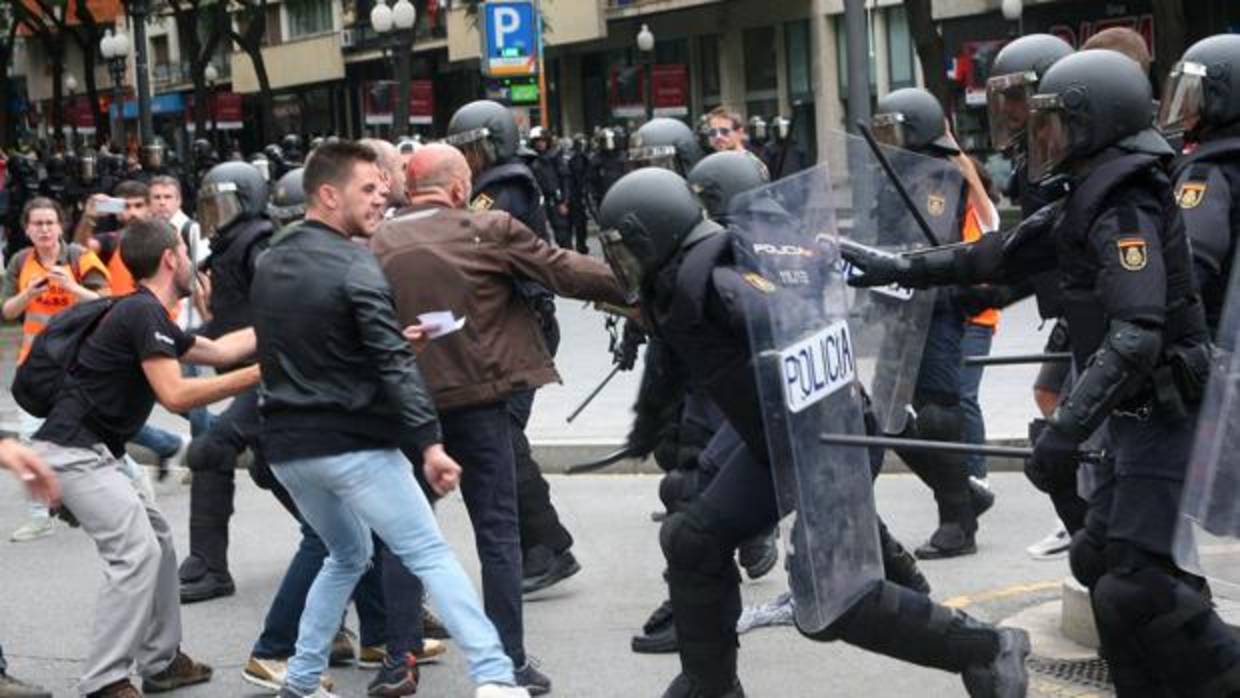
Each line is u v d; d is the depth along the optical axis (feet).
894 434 21.89
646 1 144.87
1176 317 14.89
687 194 16.72
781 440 15.83
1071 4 112.68
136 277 19.62
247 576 27.20
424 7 164.04
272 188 26.35
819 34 133.59
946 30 121.80
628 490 33.04
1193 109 16.15
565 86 161.89
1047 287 20.98
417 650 20.43
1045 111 14.98
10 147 148.97
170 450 29.12
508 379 19.84
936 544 25.91
